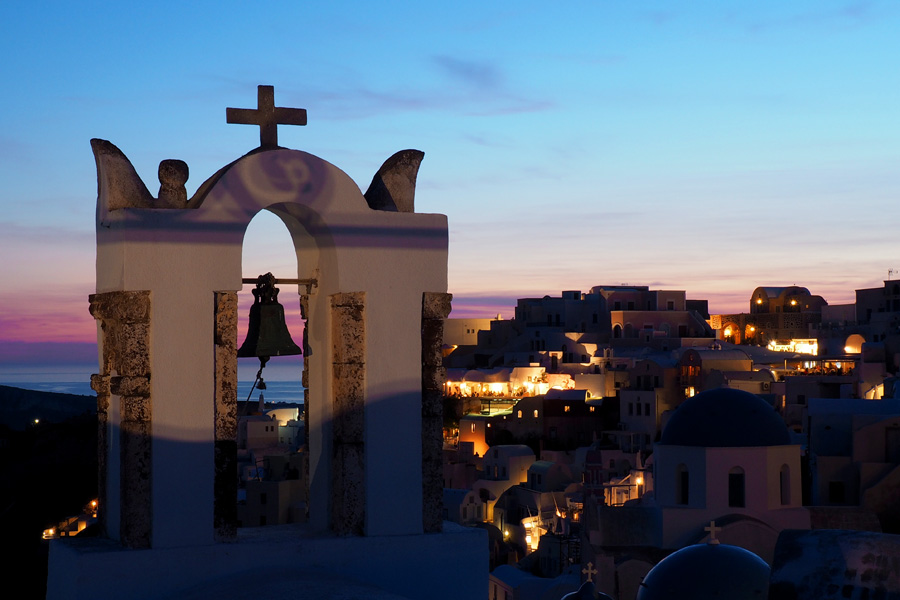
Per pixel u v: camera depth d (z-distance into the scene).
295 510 64.31
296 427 111.50
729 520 49.53
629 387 112.25
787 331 152.12
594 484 81.88
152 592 10.45
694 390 106.12
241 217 10.80
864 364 93.00
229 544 10.69
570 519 77.81
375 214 11.33
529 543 82.56
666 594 21.41
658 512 51.91
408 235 11.45
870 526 54.12
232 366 10.82
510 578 58.62
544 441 111.62
